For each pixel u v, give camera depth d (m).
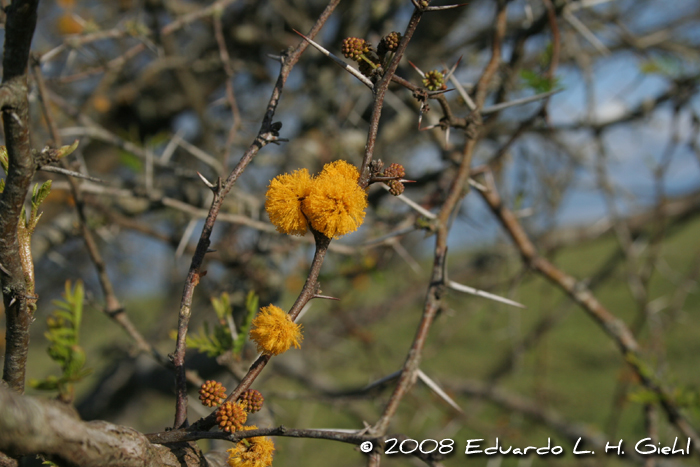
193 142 4.96
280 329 1.01
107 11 4.59
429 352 4.68
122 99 4.58
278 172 3.75
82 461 0.85
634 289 3.46
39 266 4.24
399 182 1.11
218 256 3.01
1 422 0.74
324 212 0.99
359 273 3.33
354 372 6.61
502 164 3.25
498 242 4.37
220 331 1.70
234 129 2.69
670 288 8.95
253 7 4.17
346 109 3.72
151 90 4.89
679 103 3.12
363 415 4.18
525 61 3.36
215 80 4.83
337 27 4.16
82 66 3.88
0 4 1.52
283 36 4.27
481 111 1.80
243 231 3.42
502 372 4.58
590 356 7.54
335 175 1.04
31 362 6.33
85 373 1.27
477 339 8.09
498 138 3.62
